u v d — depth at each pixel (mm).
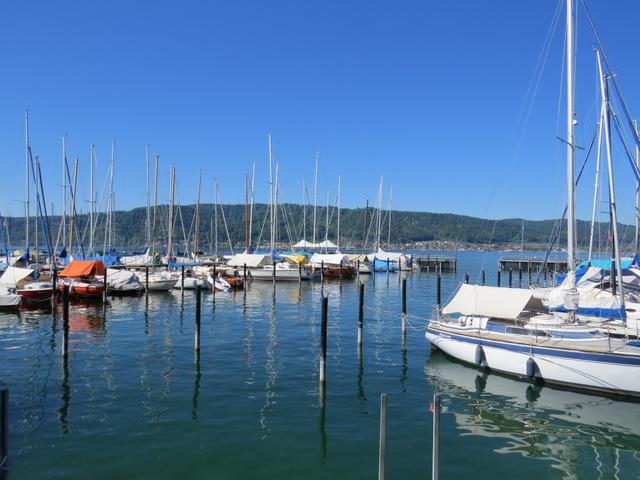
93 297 42188
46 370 20328
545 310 22375
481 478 12000
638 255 33406
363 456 12953
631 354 17188
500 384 19125
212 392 17672
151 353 23375
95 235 76500
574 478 12102
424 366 21625
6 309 35719
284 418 15383
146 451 13023
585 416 16016
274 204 73125
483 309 21625
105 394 17359
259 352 23766
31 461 12398
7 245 54750
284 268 61406
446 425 15141
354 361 22391
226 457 12766
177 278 50312
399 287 58594
